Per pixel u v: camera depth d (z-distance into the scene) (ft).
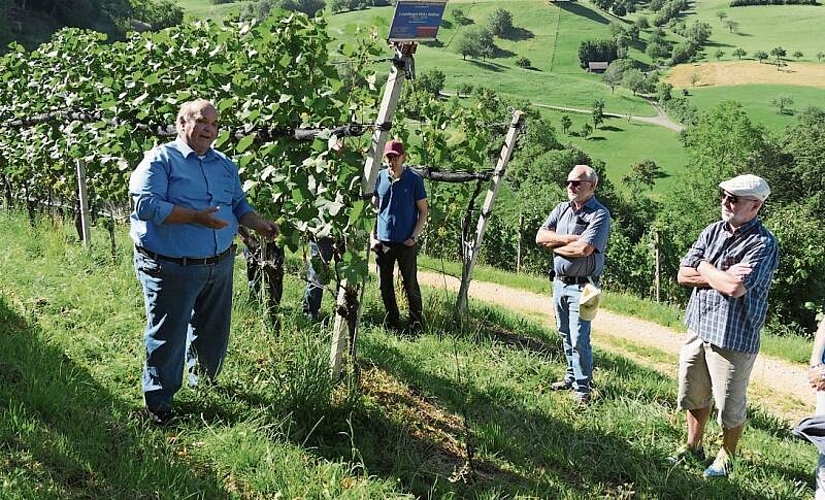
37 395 13.16
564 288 19.16
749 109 333.83
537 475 14.62
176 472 11.90
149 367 13.85
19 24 211.61
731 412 15.19
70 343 16.81
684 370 15.81
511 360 21.83
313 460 13.24
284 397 14.98
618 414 18.29
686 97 350.23
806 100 352.08
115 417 13.51
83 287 21.44
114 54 27.66
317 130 16.07
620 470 15.39
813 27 506.07
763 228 14.70
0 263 23.57
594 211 18.71
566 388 20.18
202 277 13.82
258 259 19.67
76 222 30.12
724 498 14.67
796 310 48.96
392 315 23.90
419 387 18.19
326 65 17.26
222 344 15.31
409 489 13.04
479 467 14.56
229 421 13.97
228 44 20.83
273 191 17.02
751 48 450.30
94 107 26.43
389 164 22.82
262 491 12.25
